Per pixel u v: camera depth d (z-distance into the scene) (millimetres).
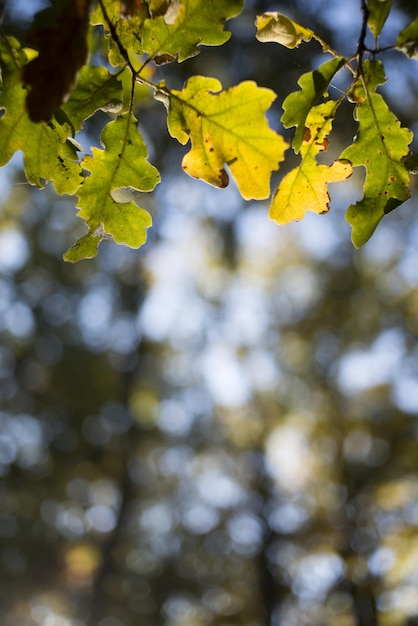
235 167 1330
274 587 13539
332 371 16844
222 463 19703
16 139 1434
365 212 1513
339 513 10469
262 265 20375
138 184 1493
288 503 13789
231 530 17438
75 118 1430
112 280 24312
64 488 22859
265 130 1310
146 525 22688
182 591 19344
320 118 1485
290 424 16953
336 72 1404
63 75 1104
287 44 1497
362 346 17312
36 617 22031
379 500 10180
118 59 1428
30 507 22406
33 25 1104
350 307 17844
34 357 23984
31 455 23125
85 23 1106
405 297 17297
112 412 23766
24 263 23656
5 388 23562
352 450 12414
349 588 9148
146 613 19562
